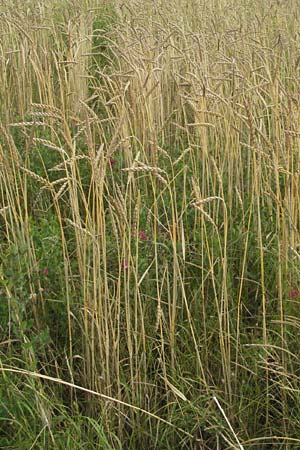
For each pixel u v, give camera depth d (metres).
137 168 3.20
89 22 7.95
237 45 6.23
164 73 6.27
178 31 6.03
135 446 3.39
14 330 3.36
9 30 7.16
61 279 3.84
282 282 3.90
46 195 5.15
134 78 5.39
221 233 4.47
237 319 3.57
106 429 3.30
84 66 6.98
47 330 3.50
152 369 3.69
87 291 3.53
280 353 3.63
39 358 3.69
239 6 7.97
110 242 4.06
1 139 5.64
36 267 3.84
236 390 3.55
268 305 4.00
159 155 5.06
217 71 5.83
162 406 3.52
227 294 3.90
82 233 3.63
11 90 6.75
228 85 5.63
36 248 4.19
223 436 3.16
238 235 4.32
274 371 3.35
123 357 3.69
